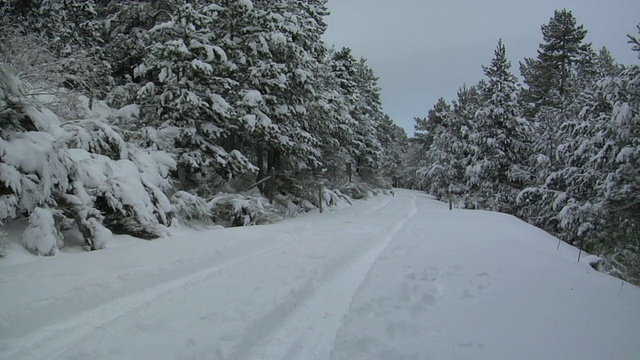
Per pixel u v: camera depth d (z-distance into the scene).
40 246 7.66
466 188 32.97
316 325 4.96
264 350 4.28
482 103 31.38
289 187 21.91
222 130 15.66
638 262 13.84
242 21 17.41
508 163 29.39
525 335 4.18
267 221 14.96
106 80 19.19
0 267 6.52
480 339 4.12
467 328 4.43
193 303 5.41
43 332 4.59
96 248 8.62
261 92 18.03
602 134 16.58
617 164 16.39
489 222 14.84
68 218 8.96
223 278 6.65
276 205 19.39
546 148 25.89
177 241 9.26
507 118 29.17
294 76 18.52
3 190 8.10
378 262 7.79
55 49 15.45
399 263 7.61
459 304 5.26
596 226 16.52
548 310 4.97
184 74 14.90
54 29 17.67
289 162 21.80
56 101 12.18
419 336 4.29
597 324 4.49
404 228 13.21
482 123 29.97
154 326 4.65
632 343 3.97
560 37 32.25
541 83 34.88
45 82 12.12
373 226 13.95
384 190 42.47
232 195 15.06
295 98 19.31
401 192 52.34
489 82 30.20
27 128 9.38
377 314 5.02
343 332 4.51
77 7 19.59
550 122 26.73
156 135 13.79
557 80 33.09
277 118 18.66
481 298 5.48
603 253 15.60
